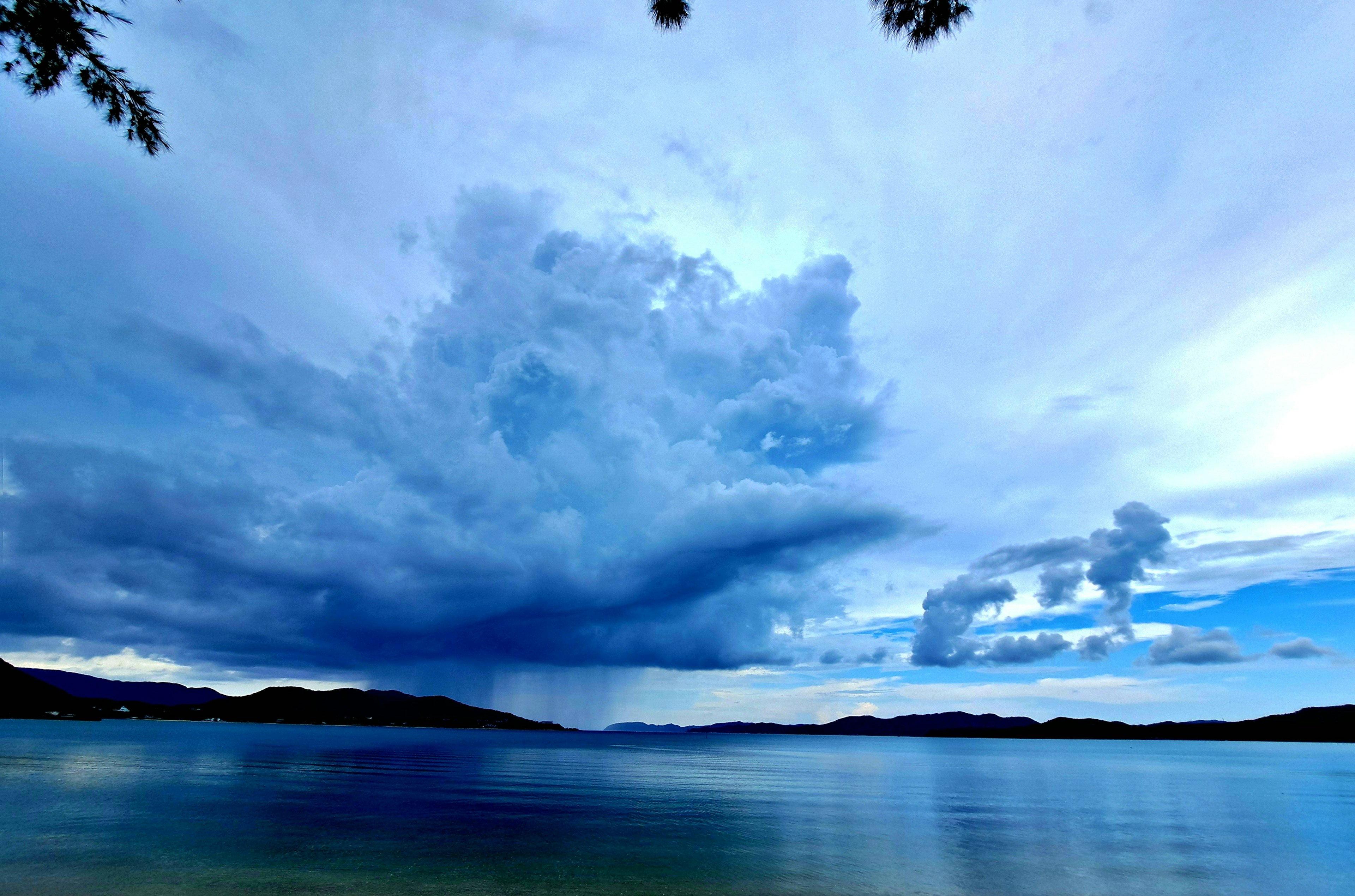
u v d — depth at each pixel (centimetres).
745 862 2595
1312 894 2323
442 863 2445
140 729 17038
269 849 2612
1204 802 5172
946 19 776
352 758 8162
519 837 3000
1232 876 2561
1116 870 2620
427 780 5722
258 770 6094
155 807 3666
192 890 2039
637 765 8656
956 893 2236
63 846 2633
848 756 13788
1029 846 3108
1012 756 14662
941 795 5469
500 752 11031
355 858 2486
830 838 3212
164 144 834
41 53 750
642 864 2514
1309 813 4497
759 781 6631
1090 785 6719
